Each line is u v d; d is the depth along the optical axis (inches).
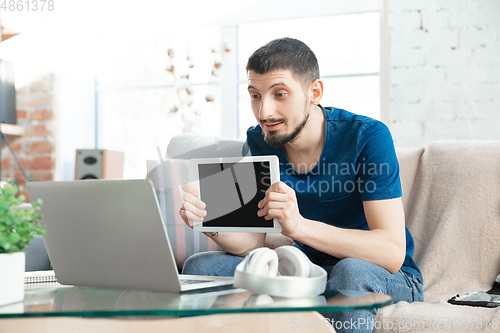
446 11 98.8
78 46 133.4
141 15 130.0
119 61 132.7
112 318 27.8
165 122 129.1
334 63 112.6
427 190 59.0
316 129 48.5
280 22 117.1
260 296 28.3
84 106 134.7
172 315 25.9
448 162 58.7
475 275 52.3
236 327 27.0
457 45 98.2
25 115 128.3
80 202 31.7
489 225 53.6
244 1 119.6
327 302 26.2
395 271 41.4
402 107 100.7
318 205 49.9
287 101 41.8
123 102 132.7
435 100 99.2
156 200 29.1
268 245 55.7
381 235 40.7
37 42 128.7
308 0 113.8
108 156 119.1
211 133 121.3
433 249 54.6
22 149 128.0
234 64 120.2
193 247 58.7
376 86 109.9
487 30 96.7
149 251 30.6
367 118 48.3
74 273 34.5
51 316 26.0
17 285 28.9
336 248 39.3
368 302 26.2
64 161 129.6
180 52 125.6
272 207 36.1
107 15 132.4
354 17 110.9
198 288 31.9
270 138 43.4
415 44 100.3
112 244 31.7
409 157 62.5
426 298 50.8
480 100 97.0
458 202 56.1
